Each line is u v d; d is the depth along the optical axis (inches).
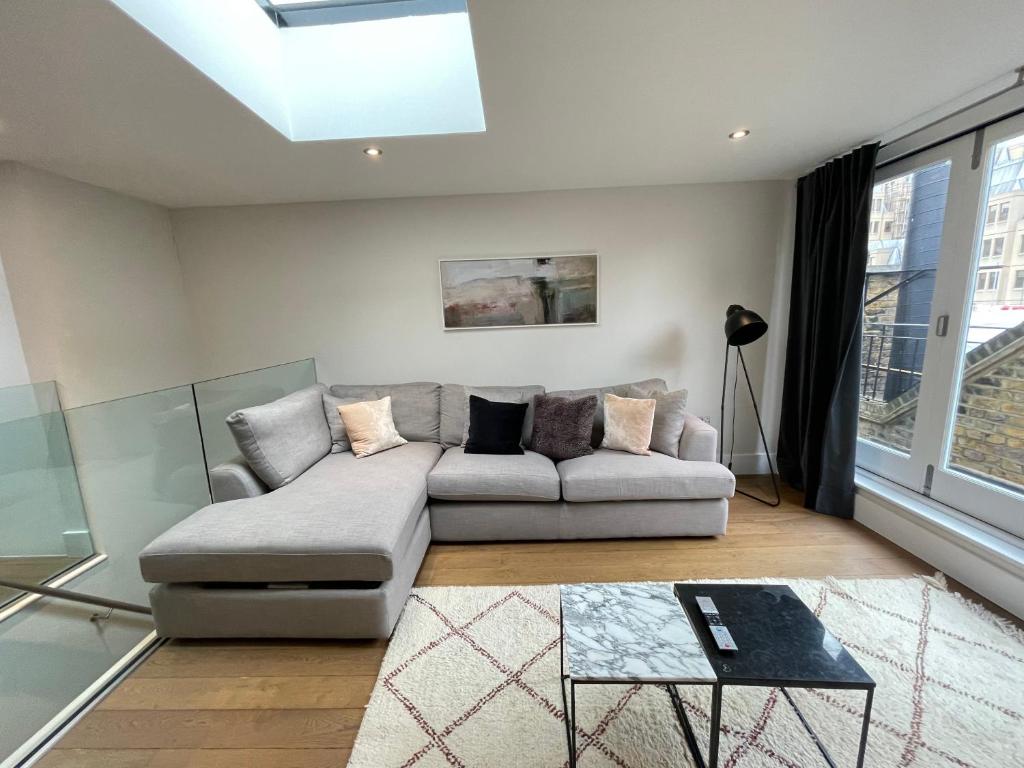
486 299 124.6
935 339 85.3
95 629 76.0
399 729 53.0
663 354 126.7
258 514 73.0
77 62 52.3
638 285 123.3
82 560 86.7
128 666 64.7
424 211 121.0
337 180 102.6
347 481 87.0
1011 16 50.4
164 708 57.4
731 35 53.1
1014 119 69.4
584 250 121.8
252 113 67.6
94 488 87.0
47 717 59.4
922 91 69.3
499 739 51.4
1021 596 66.9
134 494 90.1
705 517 93.2
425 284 124.6
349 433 106.0
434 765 48.7
